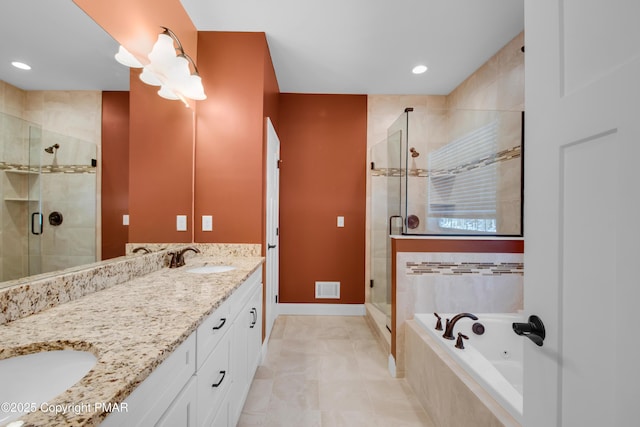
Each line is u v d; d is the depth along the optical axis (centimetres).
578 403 54
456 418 128
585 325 53
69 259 104
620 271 46
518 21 198
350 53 236
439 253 195
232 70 206
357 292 312
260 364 204
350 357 216
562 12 59
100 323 80
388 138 263
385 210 300
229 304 123
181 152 190
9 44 82
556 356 59
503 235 213
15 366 64
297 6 183
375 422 149
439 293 195
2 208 78
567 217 57
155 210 165
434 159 234
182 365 79
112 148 129
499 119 221
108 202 126
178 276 143
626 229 46
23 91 86
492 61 242
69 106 104
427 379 157
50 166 95
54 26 98
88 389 49
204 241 205
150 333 73
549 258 62
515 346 179
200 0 178
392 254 202
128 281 132
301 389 175
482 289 196
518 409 100
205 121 205
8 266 80
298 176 311
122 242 138
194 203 204
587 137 52
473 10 187
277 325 277
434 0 178
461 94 289
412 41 220
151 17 156
